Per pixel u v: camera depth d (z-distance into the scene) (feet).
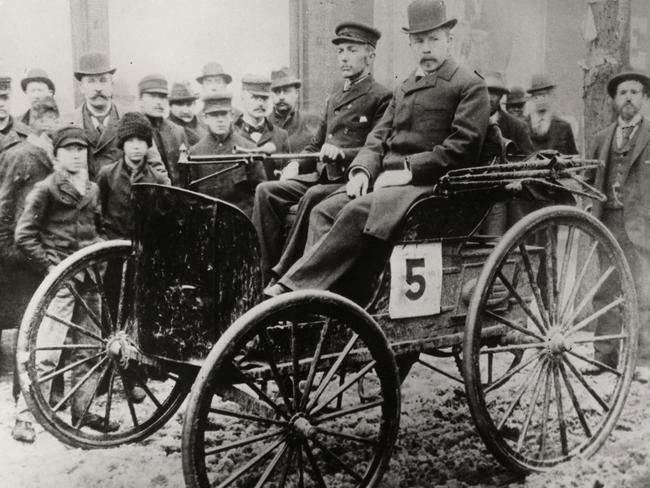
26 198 13.56
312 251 9.22
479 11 21.80
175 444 10.85
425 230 9.57
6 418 12.02
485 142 10.57
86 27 18.65
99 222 13.47
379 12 22.72
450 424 11.72
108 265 10.51
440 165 9.88
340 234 9.23
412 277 9.49
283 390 7.89
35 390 9.86
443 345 9.77
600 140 15.16
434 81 10.61
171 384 13.82
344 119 12.35
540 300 9.83
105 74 15.16
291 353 8.35
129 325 10.05
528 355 15.79
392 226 9.11
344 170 11.69
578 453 10.10
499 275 9.52
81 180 13.17
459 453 10.39
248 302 8.30
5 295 14.08
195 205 8.07
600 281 10.43
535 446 10.63
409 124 10.77
